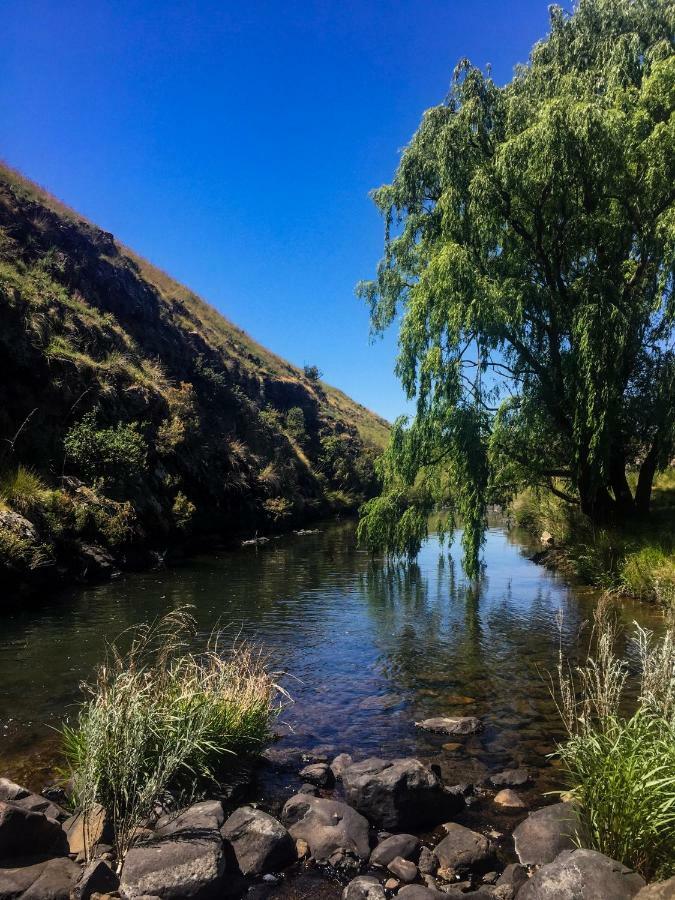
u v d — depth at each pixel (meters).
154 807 4.72
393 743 6.37
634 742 3.99
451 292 13.38
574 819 4.43
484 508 14.34
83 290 31.61
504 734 6.56
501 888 3.90
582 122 12.51
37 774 5.61
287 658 9.55
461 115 13.78
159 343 36.00
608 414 13.49
